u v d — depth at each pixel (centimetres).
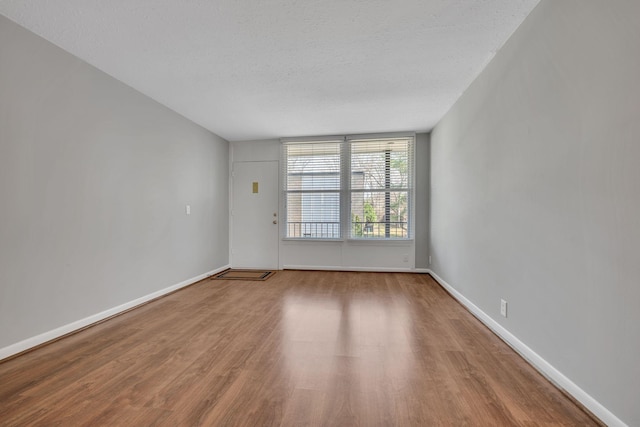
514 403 159
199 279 449
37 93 226
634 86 125
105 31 221
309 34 226
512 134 224
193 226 435
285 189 536
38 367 196
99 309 279
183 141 411
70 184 252
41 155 229
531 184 200
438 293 380
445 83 310
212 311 309
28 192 221
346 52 251
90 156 271
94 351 219
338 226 522
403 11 199
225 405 156
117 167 301
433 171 469
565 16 166
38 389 171
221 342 235
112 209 295
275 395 165
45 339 231
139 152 330
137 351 219
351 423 143
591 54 148
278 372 190
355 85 315
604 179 141
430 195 488
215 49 246
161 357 210
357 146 515
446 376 185
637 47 124
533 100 197
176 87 320
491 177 260
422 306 326
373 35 227
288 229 536
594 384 147
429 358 209
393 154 507
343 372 190
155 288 355
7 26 207
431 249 483
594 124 146
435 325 271
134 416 148
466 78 298
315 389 171
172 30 220
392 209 509
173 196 390
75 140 256
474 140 298
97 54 254
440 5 194
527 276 205
